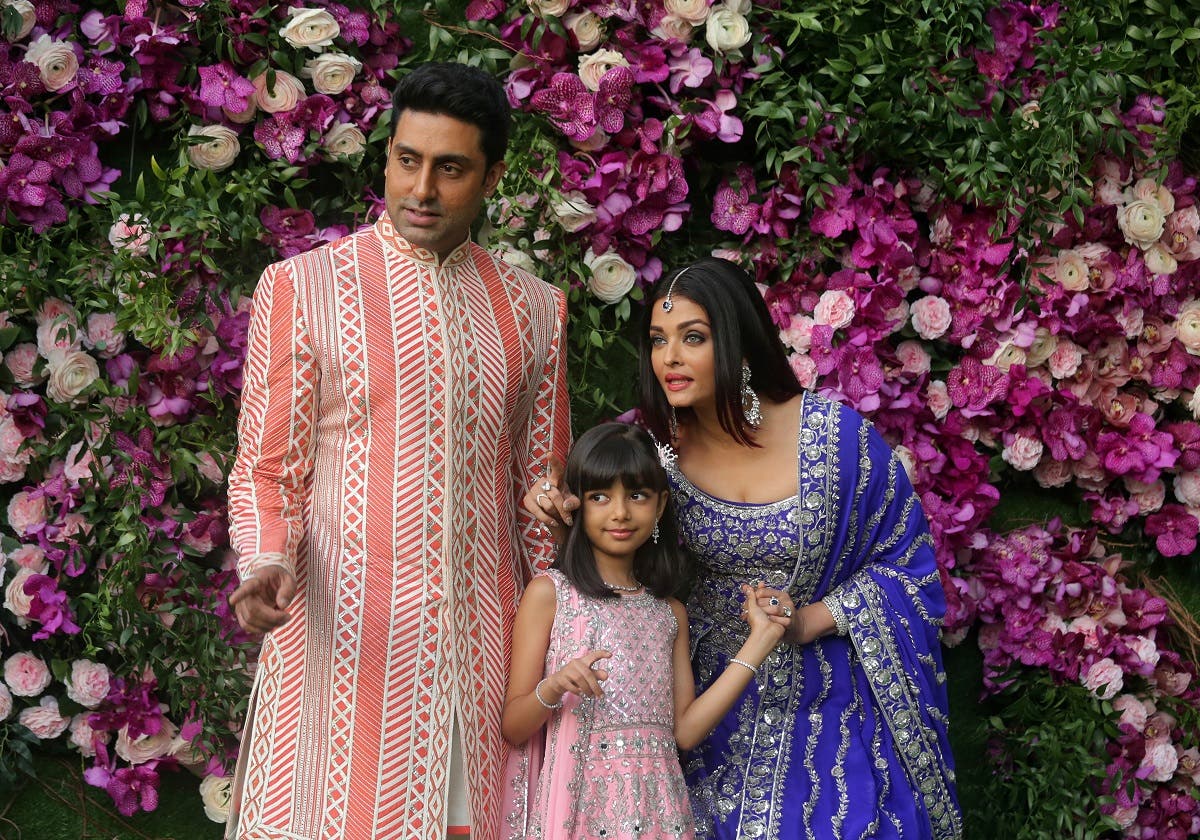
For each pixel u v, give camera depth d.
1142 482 3.31
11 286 2.48
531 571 2.30
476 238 2.80
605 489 2.21
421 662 2.03
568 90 2.76
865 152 3.01
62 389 2.51
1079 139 3.12
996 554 3.17
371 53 2.75
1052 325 3.15
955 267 3.12
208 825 2.73
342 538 2.04
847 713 2.41
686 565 2.40
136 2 2.55
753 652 2.25
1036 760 3.20
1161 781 3.31
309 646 2.04
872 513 2.46
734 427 2.39
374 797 2.01
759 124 2.96
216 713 2.61
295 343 2.04
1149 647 3.25
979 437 3.19
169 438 2.59
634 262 2.89
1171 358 3.31
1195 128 3.34
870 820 2.30
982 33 3.08
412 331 2.07
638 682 2.18
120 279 2.52
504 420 2.17
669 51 2.87
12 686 2.54
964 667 3.22
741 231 2.95
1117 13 3.21
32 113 2.53
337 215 2.76
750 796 2.35
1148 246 3.24
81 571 2.55
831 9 2.98
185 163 2.58
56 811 2.63
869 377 2.97
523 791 2.18
